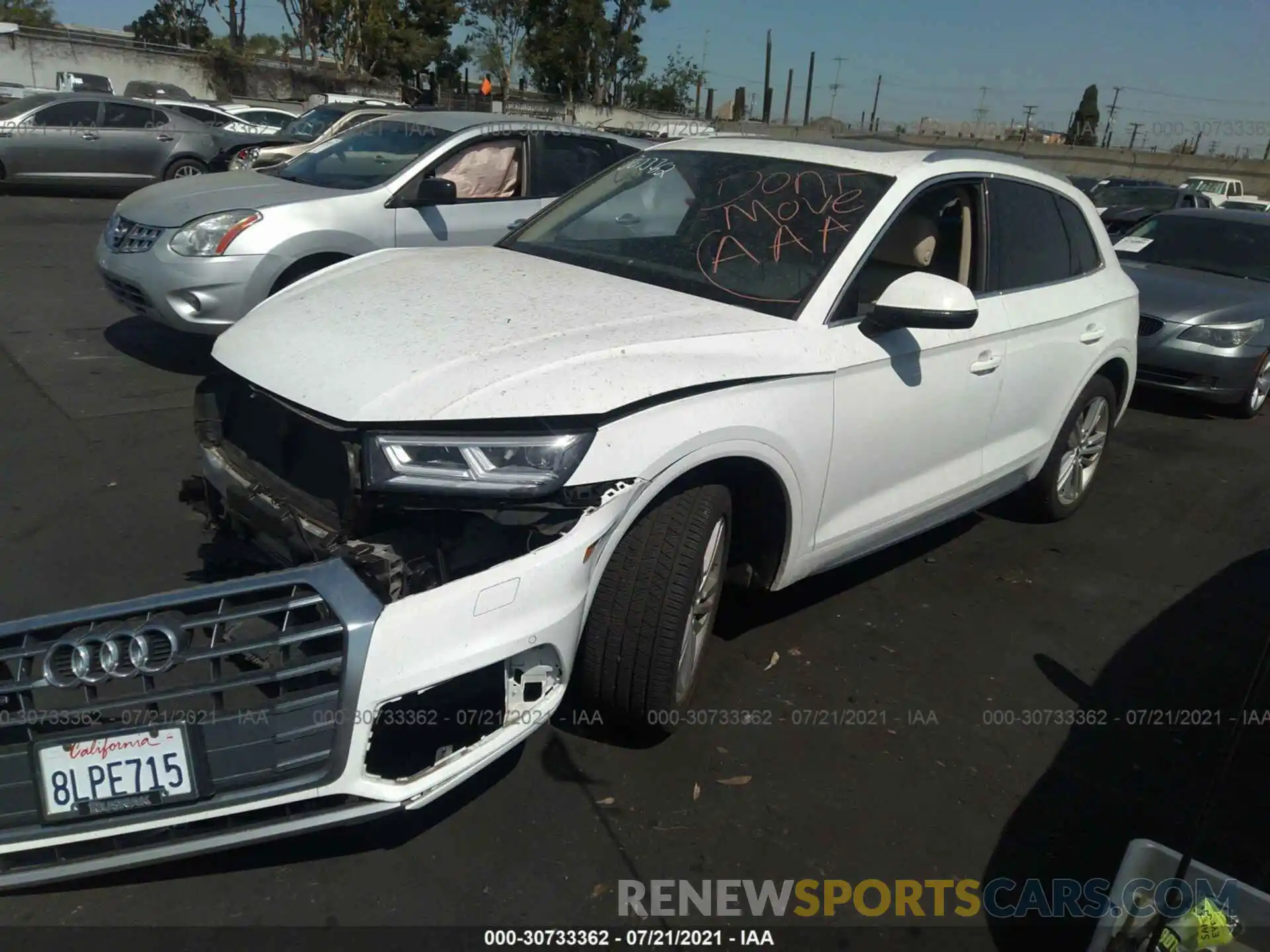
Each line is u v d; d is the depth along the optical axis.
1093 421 5.11
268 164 10.63
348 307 3.09
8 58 35.38
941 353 3.66
